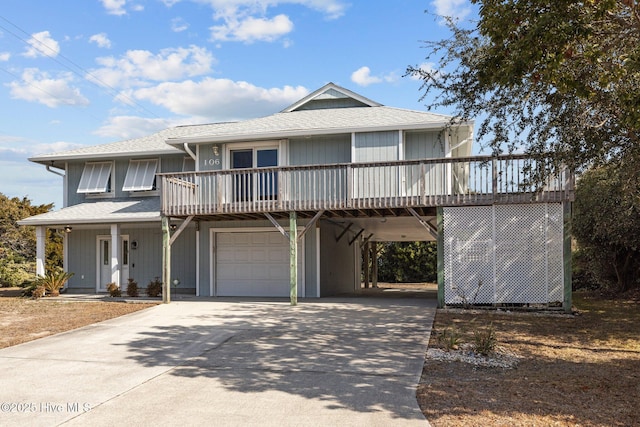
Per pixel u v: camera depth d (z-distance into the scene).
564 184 12.70
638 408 5.80
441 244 13.49
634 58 6.99
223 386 6.80
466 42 10.20
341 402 6.06
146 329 11.02
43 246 17.91
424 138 16.38
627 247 16.94
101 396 6.39
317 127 16.41
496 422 5.33
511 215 13.17
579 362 8.00
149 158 19.73
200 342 9.71
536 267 12.98
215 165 17.73
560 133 9.44
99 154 19.39
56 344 9.57
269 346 9.27
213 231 17.92
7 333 10.65
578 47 8.42
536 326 11.09
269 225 17.52
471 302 13.23
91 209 18.70
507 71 7.56
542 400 6.07
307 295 17.11
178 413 5.73
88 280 19.91
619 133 8.99
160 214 16.34
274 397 6.29
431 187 15.86
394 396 6.27
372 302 15.15
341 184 15.59
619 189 11.20
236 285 17.70
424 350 8.75
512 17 7.64
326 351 8.80
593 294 18.83
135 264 19.39
